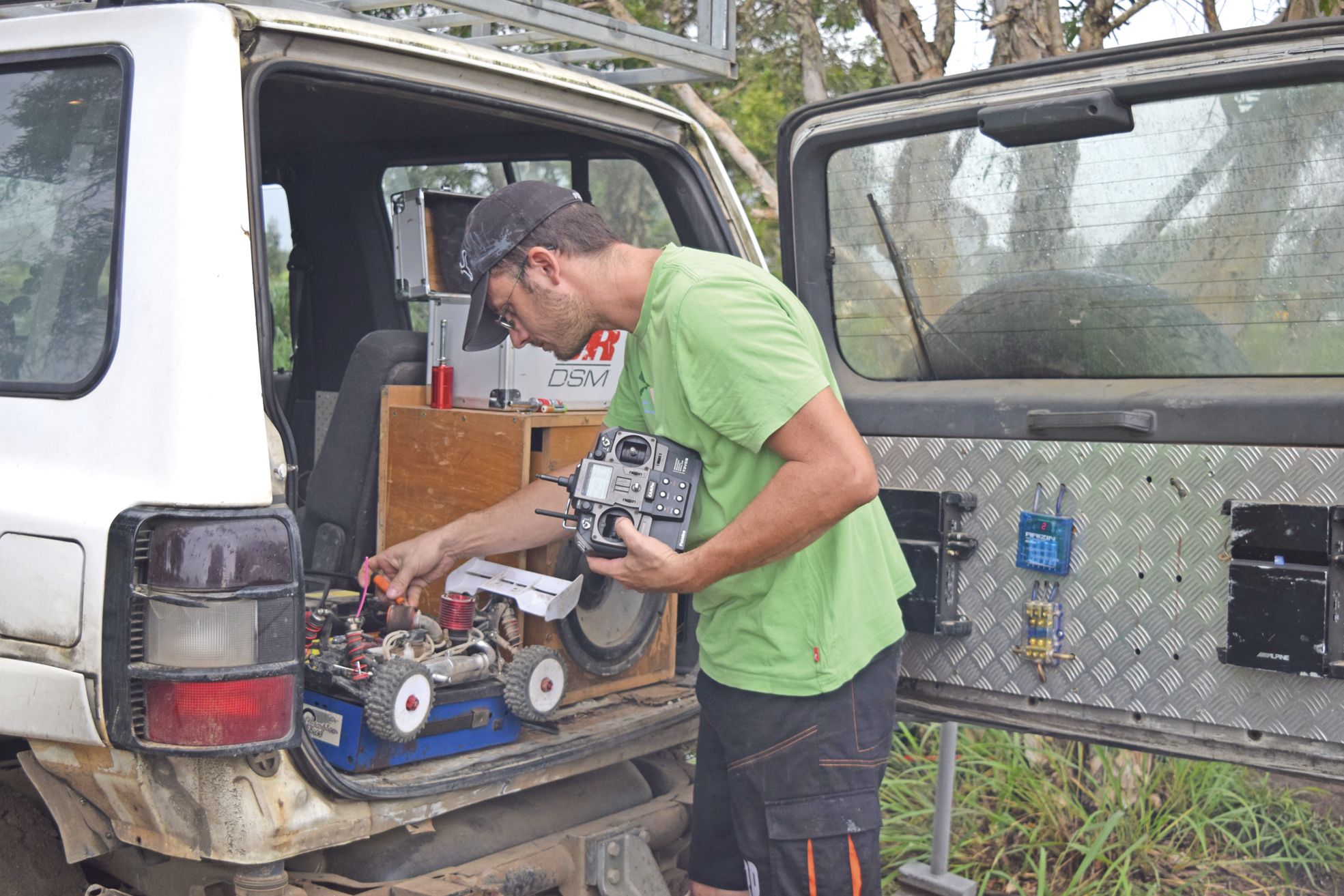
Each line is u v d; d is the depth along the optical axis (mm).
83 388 1982
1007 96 2467
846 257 2830
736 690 2166
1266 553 2211
